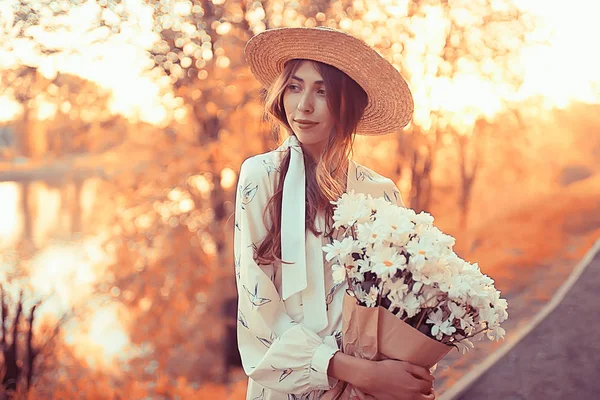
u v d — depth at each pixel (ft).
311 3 16.51
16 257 18.74
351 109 4.90
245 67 16.25
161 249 17.33
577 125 25.98
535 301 20.52
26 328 13.87
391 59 18.47
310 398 4.71
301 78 4.81
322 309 4.70
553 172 26.30
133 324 17.51
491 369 15.34
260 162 4.93
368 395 4.29
